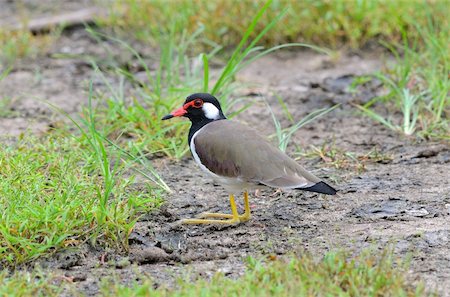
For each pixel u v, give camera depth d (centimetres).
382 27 1856
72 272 933
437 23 1781
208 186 1215
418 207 1107
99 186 1103
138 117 1404
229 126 1058
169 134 1393
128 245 988
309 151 1341
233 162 1023
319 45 1870
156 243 1011
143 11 1994
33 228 976
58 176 1155
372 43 1856
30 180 1116
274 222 1075
